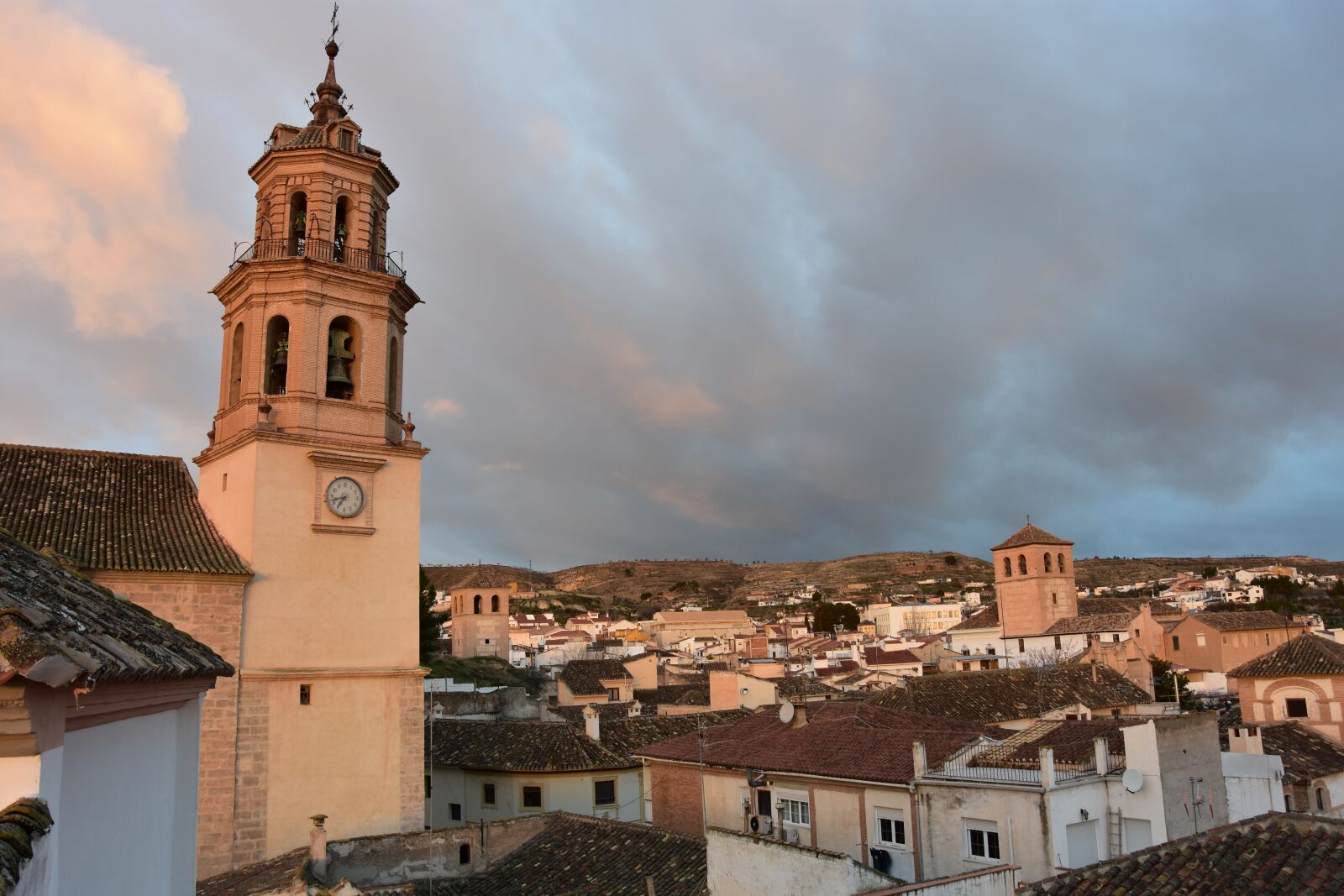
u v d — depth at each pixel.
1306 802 40.88
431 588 87.19
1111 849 26.75
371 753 35.88
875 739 33.16
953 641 140.75
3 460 36.41
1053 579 130.25
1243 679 55.38
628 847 30.34
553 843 32.50
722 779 36.16
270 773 33.81
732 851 22.41
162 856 12.66
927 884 18.67
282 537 35.66
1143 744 26.72
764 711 51.34
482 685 86.56
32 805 7.74
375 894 27.00
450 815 45.81
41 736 8.00
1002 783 26.92
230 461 37.22
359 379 38.91
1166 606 132.25
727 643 153.62
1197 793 27.14
